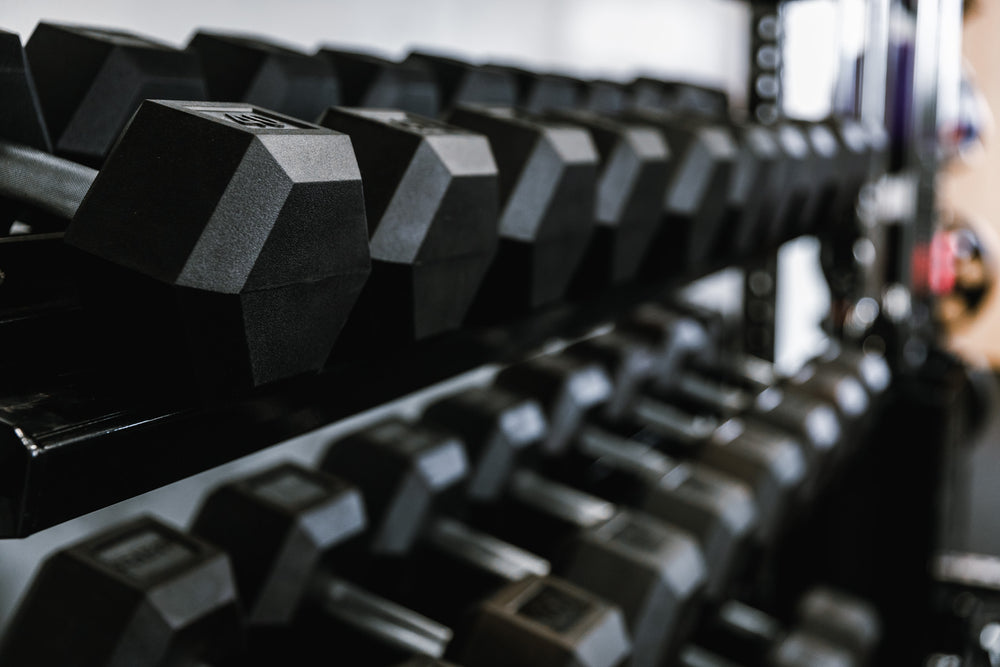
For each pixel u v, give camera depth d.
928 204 1.62
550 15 1.62
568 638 0.75
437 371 0.65
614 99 1.33
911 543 1.61
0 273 0.50
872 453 1.61
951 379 1.61
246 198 0.42
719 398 1.58
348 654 0.90
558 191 0.68
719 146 0.99
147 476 0.46
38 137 0.56
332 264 0.48
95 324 0.46
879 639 1.65
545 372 1.30
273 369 0.48
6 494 0.41
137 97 0.65
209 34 0.80
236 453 0.50
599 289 0.85
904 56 1.60
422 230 0.55
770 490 1.27
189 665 0.72
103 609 0.67
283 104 0.78
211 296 0.42
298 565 0.86
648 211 0.87
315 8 1.17
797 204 1.37
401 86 0.89
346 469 1.04
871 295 1.68
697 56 2.07
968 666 1.54
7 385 0.46
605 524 1.00
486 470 1.15
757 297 2.10
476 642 0.77
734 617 1.35
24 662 0.68
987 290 1.95
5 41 0.52
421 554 1.06
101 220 0.43
